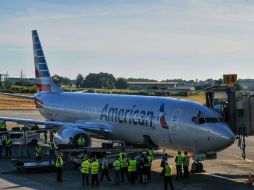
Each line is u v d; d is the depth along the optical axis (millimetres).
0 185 26734
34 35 53750
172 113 30453
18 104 126562
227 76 41125
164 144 31547
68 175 30312
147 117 32562
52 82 52844
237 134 32281
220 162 35938
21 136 45750
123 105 36656
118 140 37250
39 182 27797
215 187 26547
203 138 28141
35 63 54781
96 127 38062
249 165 34562
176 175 30047
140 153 28688
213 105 33750
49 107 50875
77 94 47500
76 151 32719
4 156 38000
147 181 28328
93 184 26594
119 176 28297
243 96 32281
